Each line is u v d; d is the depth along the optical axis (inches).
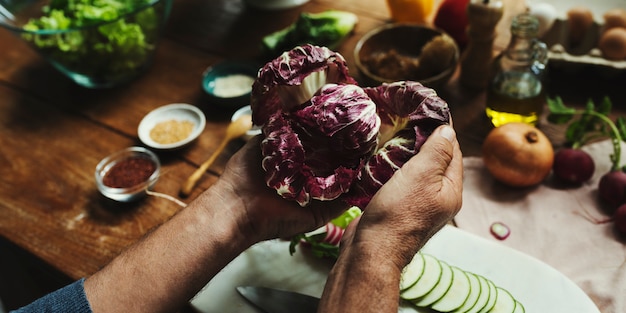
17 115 37.0
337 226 27.0
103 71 36.5
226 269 26.1
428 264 25.4
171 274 21.2
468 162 30.4
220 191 22.6
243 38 39.8
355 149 21.0
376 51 35.8
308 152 21.4
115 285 21.0
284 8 41.4
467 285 24.6
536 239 27.2
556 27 33.2
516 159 27.9
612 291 24.8
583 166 28.1
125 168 32.1
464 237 26.4
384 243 18.1
